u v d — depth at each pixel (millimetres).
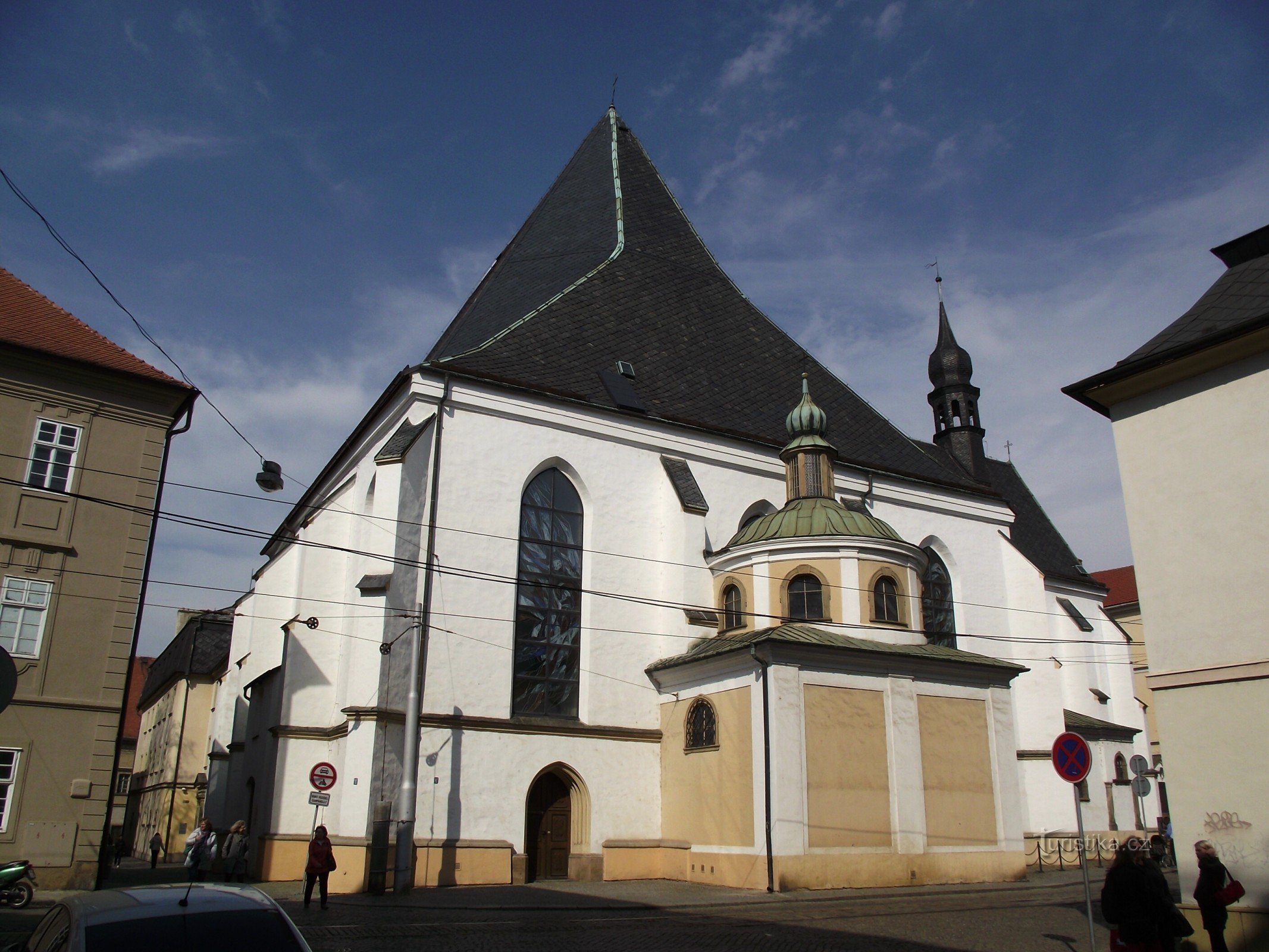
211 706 54938
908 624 29656
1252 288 17141
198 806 52625
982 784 28594
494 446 29875
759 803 25406
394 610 26016
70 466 24859
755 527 31516
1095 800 40438
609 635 30453
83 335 26281
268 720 31734
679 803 28703
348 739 24875
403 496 27031
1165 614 16891
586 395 32531
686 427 34000
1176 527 17031
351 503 33281
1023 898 24125
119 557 24984
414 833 25281
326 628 30828
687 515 31641
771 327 42250
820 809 25500
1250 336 16156
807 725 26016
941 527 40062
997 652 39969
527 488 30578
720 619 30984
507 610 28672
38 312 26266
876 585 29453
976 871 27609
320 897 21953
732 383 37969
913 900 23234
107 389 25703
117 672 24281
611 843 28203
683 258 41531
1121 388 18016
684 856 27875
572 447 31516
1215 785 15688
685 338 38219
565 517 31125
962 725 28797
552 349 33531
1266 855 14906
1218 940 13742
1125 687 51188
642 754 29656
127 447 25688
